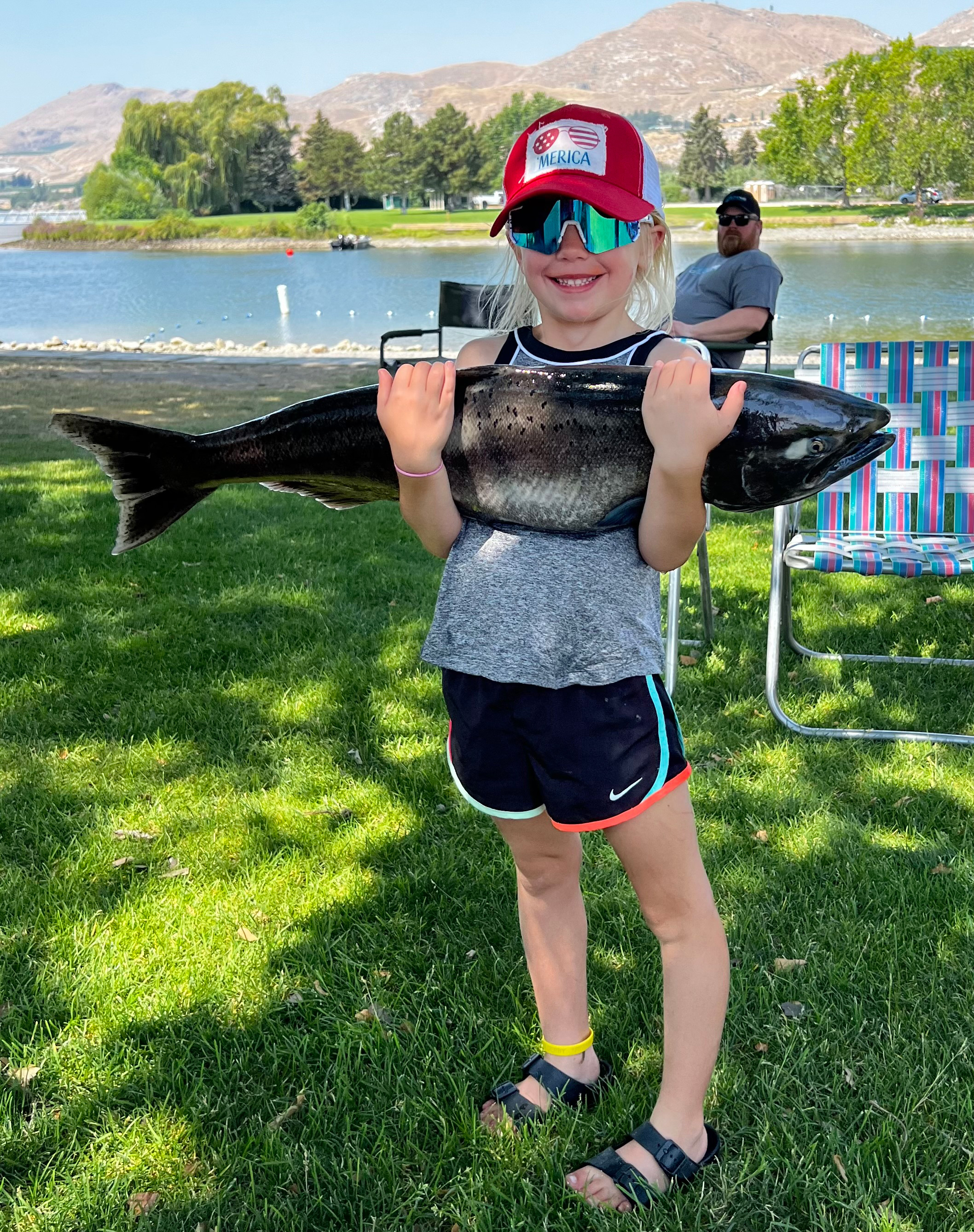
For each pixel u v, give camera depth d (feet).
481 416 5.75
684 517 5.58
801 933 8.89
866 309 82.02
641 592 6.10
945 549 12.60
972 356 13.11
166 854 10.34
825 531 13.61
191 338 84.58
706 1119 7.02
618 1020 7.95
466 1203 6.48
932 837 10.32
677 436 5.24
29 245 366.43
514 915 9.24
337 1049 7.75
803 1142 6.79
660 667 6.22
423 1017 8.02
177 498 6.98
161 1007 8.22
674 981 6.50
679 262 124.06
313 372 49.83
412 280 139.54
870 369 13.48
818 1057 7.53
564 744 6.05
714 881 9.61
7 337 89.66
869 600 17.17
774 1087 7.20
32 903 9.54
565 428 5.60
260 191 470.39
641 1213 6.32
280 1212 6.46
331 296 122.21
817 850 10.09
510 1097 7.18
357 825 10.82
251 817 10.95
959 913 8.98
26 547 20.15
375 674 14.29
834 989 8.19
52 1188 6.68
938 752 12.07
